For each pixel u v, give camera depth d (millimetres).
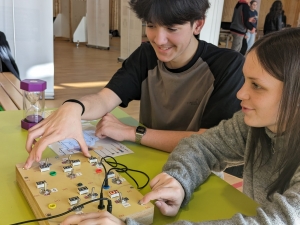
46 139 806
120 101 1205
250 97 670
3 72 2512
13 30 2953
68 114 897
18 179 736
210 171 866
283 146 700
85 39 8000
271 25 5465
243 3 4934
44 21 3020
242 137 870
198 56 1118
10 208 663
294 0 7934
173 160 819
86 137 1036
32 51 3068
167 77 1157
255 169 841
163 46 979
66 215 596
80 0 7879
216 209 721
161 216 684
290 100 623
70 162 783
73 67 5082
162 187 693
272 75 625
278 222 542
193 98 1136
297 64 614
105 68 5168
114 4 9586
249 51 686
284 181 698
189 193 730
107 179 703
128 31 5566
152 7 888
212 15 3682
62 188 675
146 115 1304
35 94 1080
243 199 766
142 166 891
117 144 1014
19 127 1072
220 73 1066
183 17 904
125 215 608
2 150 909
